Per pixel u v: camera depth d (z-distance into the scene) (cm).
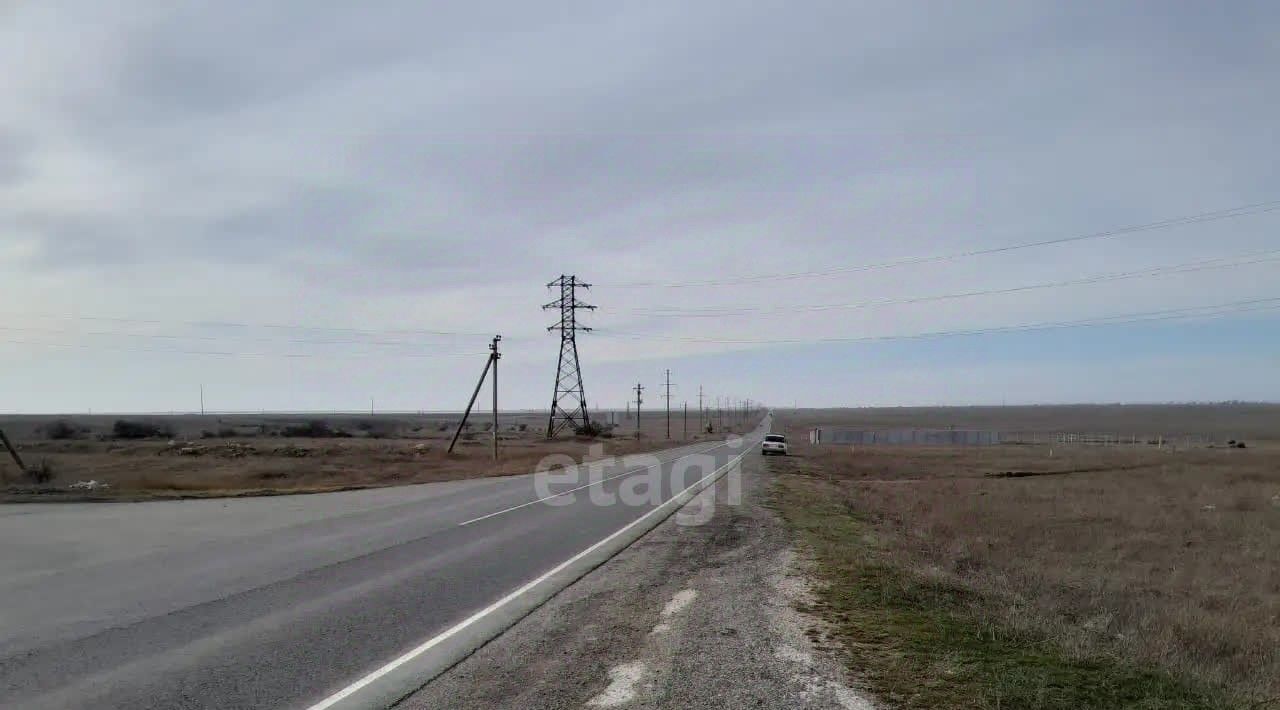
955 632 815
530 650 761
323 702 611
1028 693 614
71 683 654
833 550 1434
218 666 704
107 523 1848
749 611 924
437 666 707
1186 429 12888
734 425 18862
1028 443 9431
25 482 3066
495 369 4919
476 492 2814
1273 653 973
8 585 1086
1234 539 2155
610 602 986
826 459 5925
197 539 1573
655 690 637
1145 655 783
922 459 6072
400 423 15312
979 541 1953
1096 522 2455
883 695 613
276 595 1025
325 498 2583
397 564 1277
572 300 8319
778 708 589
